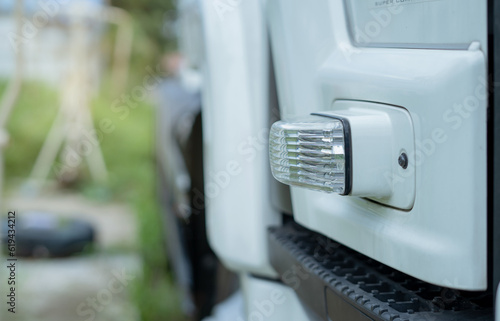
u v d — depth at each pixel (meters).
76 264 4.98
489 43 1.40
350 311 1.70
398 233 1.61
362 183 1.60
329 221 1.91
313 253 2.02
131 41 8.04
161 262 4.17
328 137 1.61
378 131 1.60
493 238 1.42
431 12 1.52
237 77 2.25
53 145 7.34
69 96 6.99
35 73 7.16
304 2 1.95
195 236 3.54
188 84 3.91
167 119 4.11
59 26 6.67
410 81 1.52
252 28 2.23
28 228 5.01
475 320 1.48
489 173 1.42
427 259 1.51
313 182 1.66
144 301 3.93
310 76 1.95
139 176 7.14
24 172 7.39
